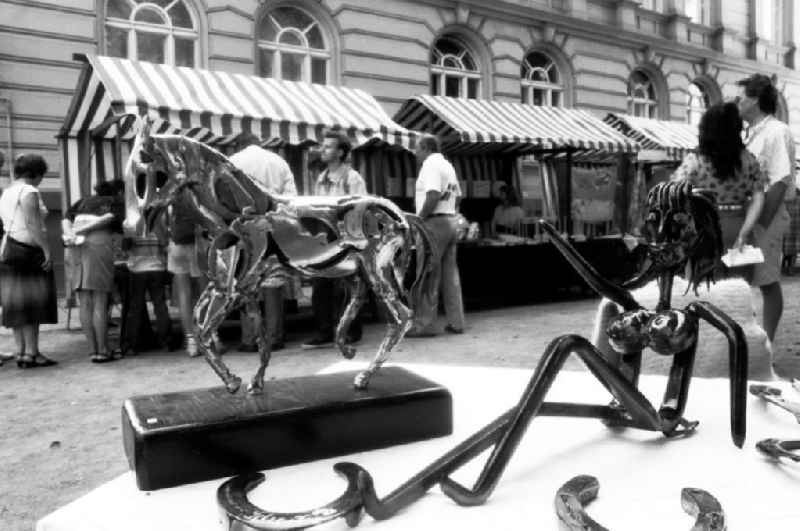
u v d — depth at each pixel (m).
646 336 0.91
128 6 10.11
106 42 9.92
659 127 12.90
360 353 5.23
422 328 6.01
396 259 1.19
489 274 8.00
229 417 0.93
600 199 13.11
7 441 3.33
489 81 14.16
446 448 1.02
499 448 0.79
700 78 18.67
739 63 19.48
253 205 1.09
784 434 1.00
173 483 0.89
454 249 6.14
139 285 5.43
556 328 6.49
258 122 6.73
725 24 19.28
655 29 17.47
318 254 1.14
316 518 0.69
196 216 1.07
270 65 11.52
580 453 0.93
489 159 11.36
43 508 2.54
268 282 1.13
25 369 5.02
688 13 18.70
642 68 17.17
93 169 7.61
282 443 0.95
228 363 4.98
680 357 0.99
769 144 3.12
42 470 2.93
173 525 0.76
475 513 0.75
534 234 11.82
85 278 5.09
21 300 4.98
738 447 0.93
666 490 0.80
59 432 3.46
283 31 11.56
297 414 0.96
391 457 0.99
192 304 5.47
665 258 0.93
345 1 11.97
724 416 1.08
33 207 5.00
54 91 9.48
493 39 14.10
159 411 0.96
